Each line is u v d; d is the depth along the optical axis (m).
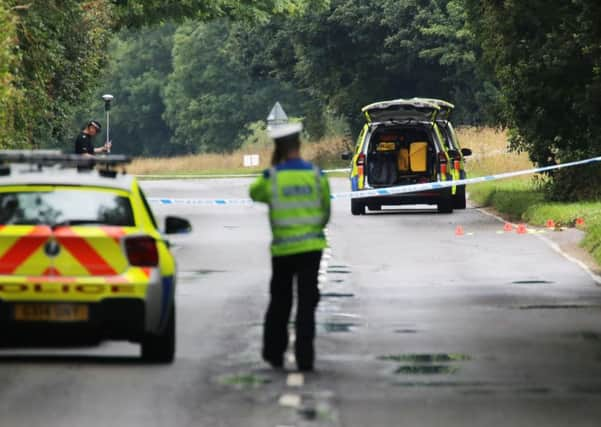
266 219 95.00
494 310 45.31
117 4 135.62
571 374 32.41
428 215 96.19
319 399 29.17
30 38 78.69
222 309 46.03
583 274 56.59
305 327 33.12
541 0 90.06
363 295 49.97
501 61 93.31
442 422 26.75
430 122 96.62
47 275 32.88
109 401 28.94
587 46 87.50
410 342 37.97
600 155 90.56
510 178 125.31
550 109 90.94
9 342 33.56
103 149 85.44
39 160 34.91
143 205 35.09
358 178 96.69
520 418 27.17
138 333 33.28
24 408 28.20
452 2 194.88
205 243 74.75
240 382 31.36
